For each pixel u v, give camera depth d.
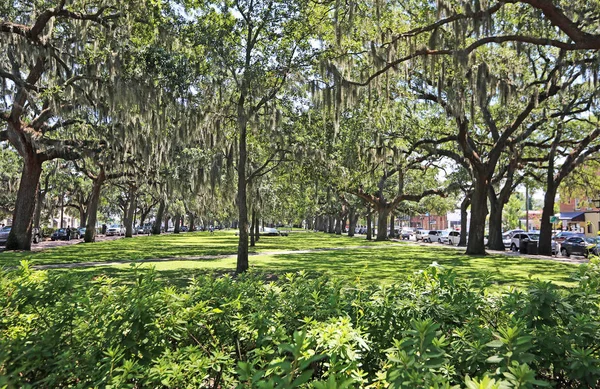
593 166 29.12
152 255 23.20
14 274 3.96
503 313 3.36
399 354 2.18
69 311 3.10
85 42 17.62
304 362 1.96
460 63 11.73
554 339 2.68
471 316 3.24
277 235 64.75
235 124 16.12
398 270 15.84
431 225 108.75
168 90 16.17
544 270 16.42
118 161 25.72
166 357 2.60
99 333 2.87
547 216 28.67
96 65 17.28
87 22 18.08
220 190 19.80
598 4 12.18
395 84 20.05
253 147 20.33
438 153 25.88
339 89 13.28
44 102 22.70
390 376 2.07
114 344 2.73
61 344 2.84
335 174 18.27
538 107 21.95
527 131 23.23
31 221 26.59
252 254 25.41
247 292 3.84
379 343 2.98
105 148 25.09
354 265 18.02
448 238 48.12
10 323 3.24
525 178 35.16
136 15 16.69
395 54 13.53
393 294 3.54
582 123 27.59
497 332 2.81
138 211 94.69
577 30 10.35
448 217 103.06
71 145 24.69
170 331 2.98
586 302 3.31
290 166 18.31
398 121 24.05
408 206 55.31
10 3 18.50
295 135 16.86
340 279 4.34
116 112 19.06
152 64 15.70
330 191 29.50
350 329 2.55
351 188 26.30
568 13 12.34
